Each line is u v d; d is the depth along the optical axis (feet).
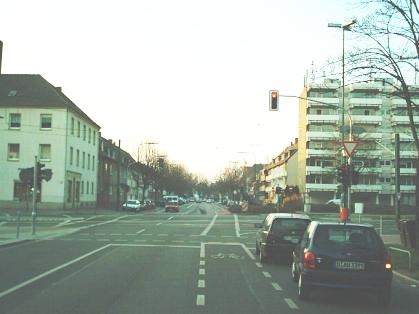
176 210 237.25
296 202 224.12
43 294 35.29
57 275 44.78
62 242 79.25
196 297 34.96
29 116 194.90
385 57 58.95
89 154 234.38
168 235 98.02
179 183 488.44
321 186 290.15
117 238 88.63
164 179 378.12
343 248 34.27
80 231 103.81
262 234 58.95
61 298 33.83
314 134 289.33
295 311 31.19
